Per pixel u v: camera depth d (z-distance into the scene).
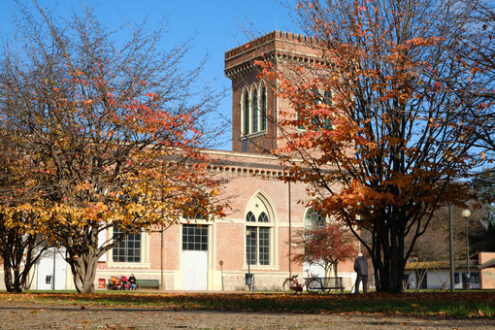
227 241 54.66
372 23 21.72
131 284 49.19
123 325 10.51
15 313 13.55
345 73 22.28
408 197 21.83
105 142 24.92
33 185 25.08
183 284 52.75
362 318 11.98
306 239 54.06
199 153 26.75
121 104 24.59
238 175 51.94
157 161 26.73
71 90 24.30
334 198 21.47
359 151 21.62
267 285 55.78
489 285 69.88
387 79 20.52
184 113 25.86
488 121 17.45
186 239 53.47
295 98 22.12
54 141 23.98
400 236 23.56
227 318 12.16
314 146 21.69
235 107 68.25
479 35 17.75
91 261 26.83
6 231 28.05
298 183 58.00
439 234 64.88
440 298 19.34
